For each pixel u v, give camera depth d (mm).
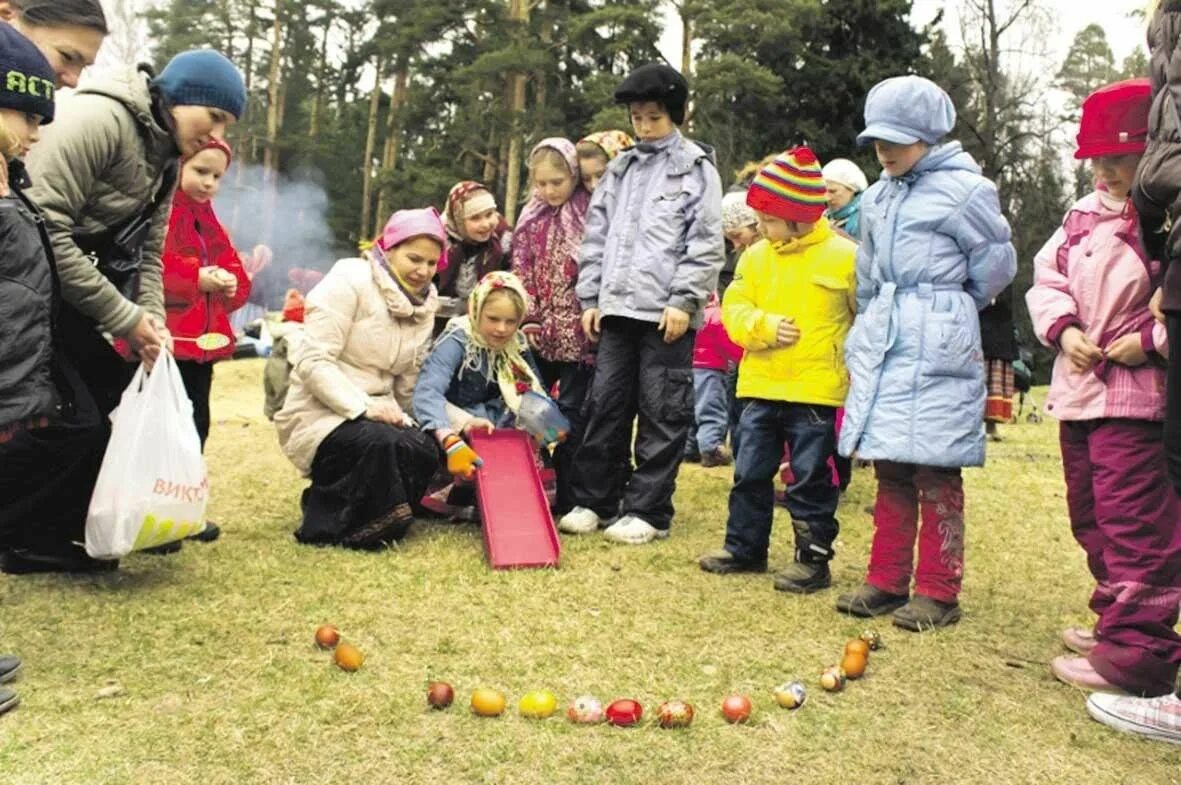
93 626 3406
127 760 2514
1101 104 3146
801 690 2969
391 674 3086
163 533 3807
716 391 6961
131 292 4082
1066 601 4129
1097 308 3246
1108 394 3145
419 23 25828
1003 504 6004
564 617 3654
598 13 22688
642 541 4758
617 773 2535
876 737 2781
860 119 27531
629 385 4945
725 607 3836
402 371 4926
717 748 2682
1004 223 3695
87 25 3549
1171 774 2629
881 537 3834
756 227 6223
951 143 3777
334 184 33094
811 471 4070
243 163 32719
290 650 3256
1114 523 3123
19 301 2885
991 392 8102
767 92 23078
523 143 24344
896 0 28016
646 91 4770
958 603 3811
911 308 3670
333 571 4133
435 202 27031
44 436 3740
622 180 4973
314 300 4688
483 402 5133
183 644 3279
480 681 3062
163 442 3805
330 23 33594
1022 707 3016
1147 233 2756
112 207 3824
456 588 3957
